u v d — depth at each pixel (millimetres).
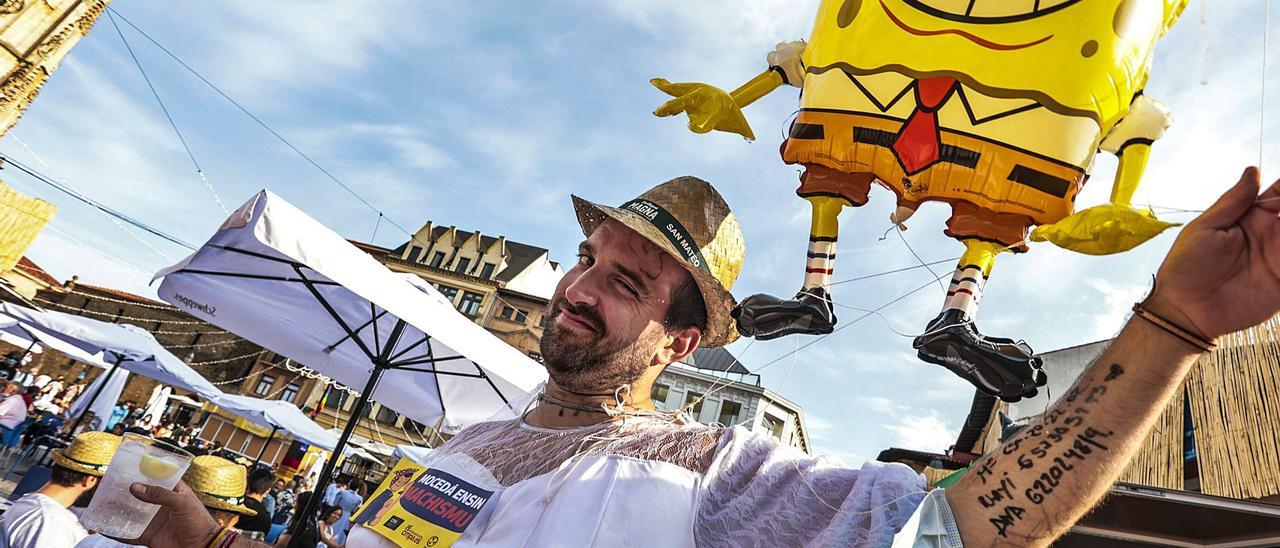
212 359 29953
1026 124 1194
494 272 34156
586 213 1684
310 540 4828
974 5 1229
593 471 1032
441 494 1146
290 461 23062
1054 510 765
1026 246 1245
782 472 1021
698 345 1448
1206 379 2326
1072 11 1193
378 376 4988
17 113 13453
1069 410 786
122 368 11523
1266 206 677
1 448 9109
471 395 5320
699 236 1334
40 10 13320
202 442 15758
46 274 31781
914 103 1252
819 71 1385
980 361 1088
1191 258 695
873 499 874
